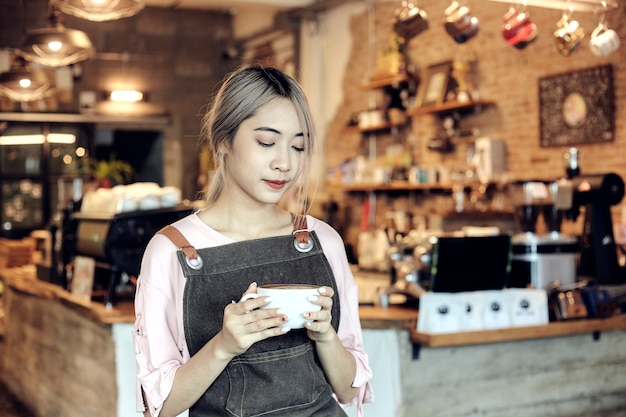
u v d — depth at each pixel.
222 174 1.77
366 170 7.86
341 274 1.84
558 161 5.93
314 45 8.84
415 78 7.26
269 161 1.67
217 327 1.69
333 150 8.67
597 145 5.59
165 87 10.71
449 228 6.83
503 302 3.65
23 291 5.73
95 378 4.27
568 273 3.98
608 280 4.17
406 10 5.04
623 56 5.35
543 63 6.03
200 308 1.69
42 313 5.43
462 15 4.54
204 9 10.85
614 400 4.03
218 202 1.80
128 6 4.70
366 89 7.70
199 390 1.60
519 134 6.30
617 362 4.04
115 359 3.90
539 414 3.84
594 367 3.98
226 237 1.75
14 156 10.04
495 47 6.51
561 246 3.96
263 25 10.01
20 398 6.09
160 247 1.71
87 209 4.82
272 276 1.74
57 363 5.05
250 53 10.41
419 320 3.52
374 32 7.91
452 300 3.54
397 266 3.86
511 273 3.97
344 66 8.41
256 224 1.79
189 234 1.74
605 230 4.18
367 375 1.79
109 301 4.08
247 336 1.51
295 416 1.67
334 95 8.60
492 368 3.73
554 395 3.87
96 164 10.15
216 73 10.97
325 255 1.82
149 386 1.63
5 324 6.66
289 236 1.79
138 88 10.55
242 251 1.74
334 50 8.57
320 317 1.55
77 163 10.30
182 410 1.64
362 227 8.04
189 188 10.85
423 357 3.60
